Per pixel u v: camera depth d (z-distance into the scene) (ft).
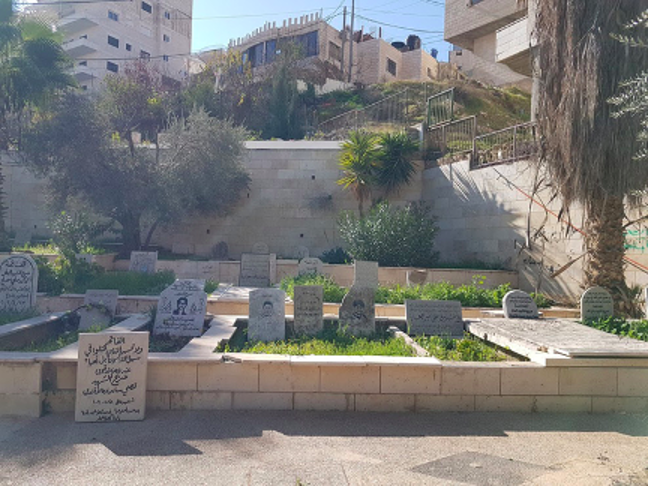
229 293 40.22
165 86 104.17
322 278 42.75
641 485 12.82
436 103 67.00
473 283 43.24
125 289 38.42
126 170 56.29
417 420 17.52
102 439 15.39
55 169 56.80
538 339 21.85
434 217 57.26
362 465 13.88
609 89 25.03
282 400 18.19
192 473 13.17
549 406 18.70
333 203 65.51
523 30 54.90
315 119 95.76
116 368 17.17
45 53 52.95
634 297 31.45
